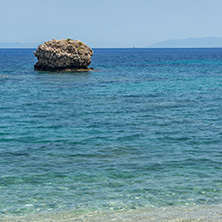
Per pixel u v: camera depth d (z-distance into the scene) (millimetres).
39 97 48375
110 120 33344
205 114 36469
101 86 61469
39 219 13844
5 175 18656
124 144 25047
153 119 33781
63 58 92812
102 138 26719
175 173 19188
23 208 14828
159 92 53625
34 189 16875
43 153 22797
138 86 61438
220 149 23922
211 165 20547
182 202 15477
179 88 58688
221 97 48375
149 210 14648
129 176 18656
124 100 45750
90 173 19062
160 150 23625
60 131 28906
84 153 22844
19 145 24688
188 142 25656
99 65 128000
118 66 121688
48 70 94875
